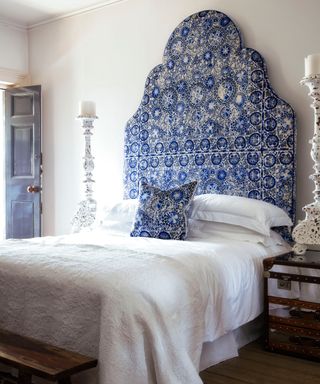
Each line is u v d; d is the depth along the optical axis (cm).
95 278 203
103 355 187
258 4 346
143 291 197
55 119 487
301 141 328
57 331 210
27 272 224
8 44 493
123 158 429
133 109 426
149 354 193
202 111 368
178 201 321
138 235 326
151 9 410
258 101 340
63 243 278
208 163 365
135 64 423
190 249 260
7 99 502
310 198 325
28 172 491
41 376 174
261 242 299
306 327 260
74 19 468
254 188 342
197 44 370
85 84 462
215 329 235
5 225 513
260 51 346
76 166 470
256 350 276
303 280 260
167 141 389
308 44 325
